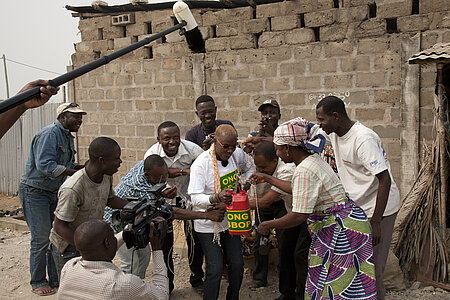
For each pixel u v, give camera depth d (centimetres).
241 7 688
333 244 295
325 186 296
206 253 369
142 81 792
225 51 707
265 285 458
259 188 425
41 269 466
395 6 578
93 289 219
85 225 228
